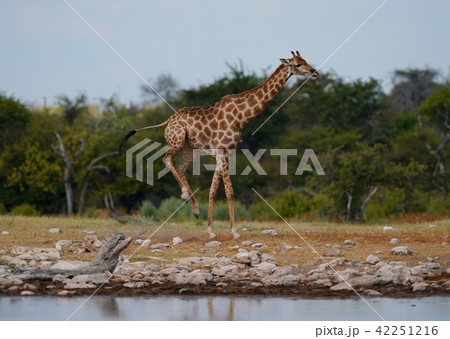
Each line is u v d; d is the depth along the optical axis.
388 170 22.00
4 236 12.18
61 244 11.07
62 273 8.31
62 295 7.36
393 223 19.52
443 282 7.98
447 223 15.83
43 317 6.47
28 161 32.59
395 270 8.52
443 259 9.88
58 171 33.38
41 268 8.57
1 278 7.98
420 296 7.39
